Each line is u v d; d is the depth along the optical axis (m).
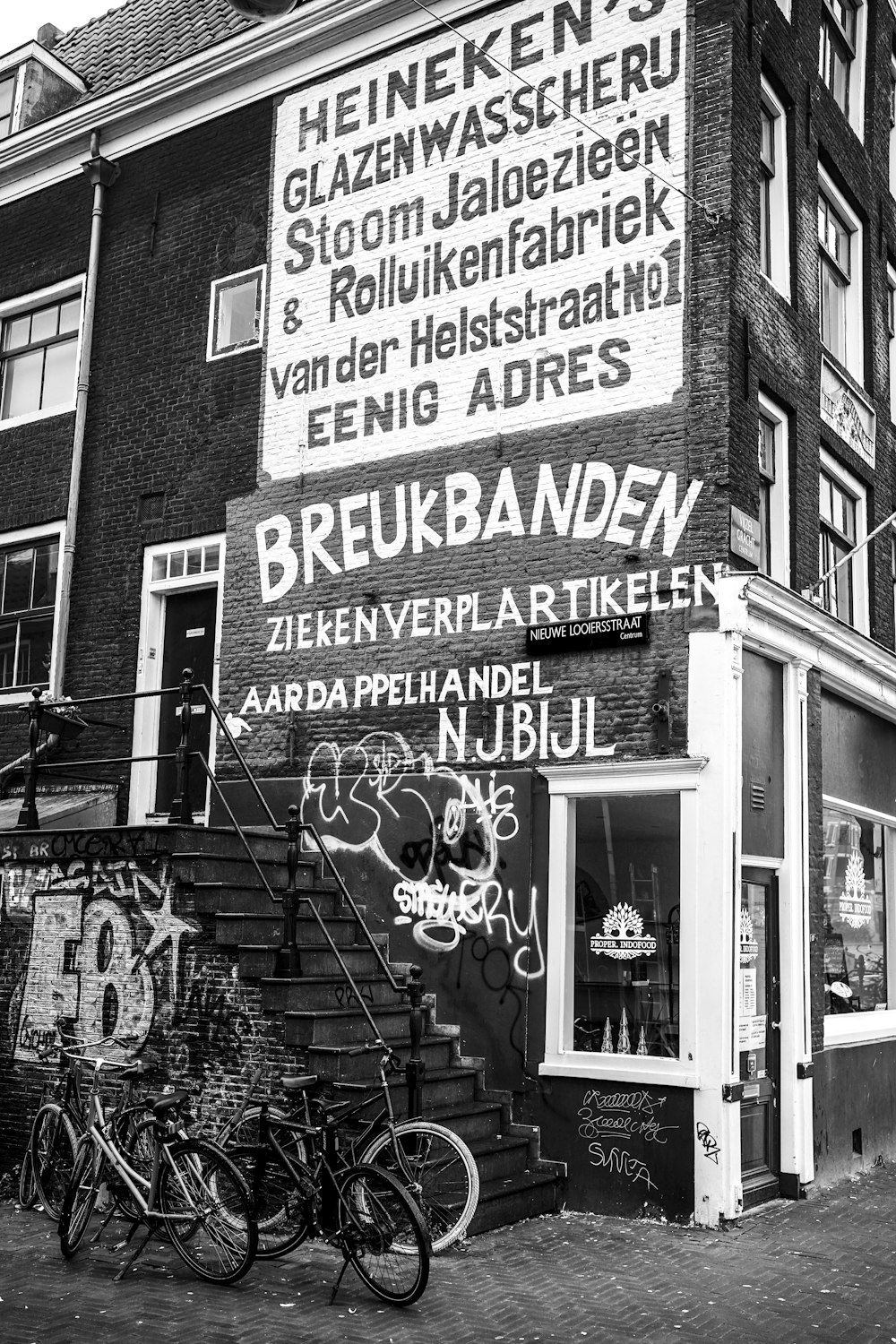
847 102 14.59
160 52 15.59
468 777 11.07
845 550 13.55
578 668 10.73
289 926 9.17
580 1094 9.98
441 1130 8.13
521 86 11.90
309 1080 7.85
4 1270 7.59
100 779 13.52
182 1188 7.54
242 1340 6.43
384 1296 7.13
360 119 12.89
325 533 12.41
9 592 14.90
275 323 13.15
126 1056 9.61
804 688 11.45
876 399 14.41
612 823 10.36
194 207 14.04
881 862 13.71
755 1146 10.38
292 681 12.36
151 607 13.61
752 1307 7.36
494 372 11.66
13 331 15.68
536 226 11.63
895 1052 13.20
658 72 11.19
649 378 10.81
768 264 12.09
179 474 13.59
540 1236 8.90
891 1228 9.52
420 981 9.16
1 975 10.42
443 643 11.51
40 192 15.47
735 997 9.70
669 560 10.45
